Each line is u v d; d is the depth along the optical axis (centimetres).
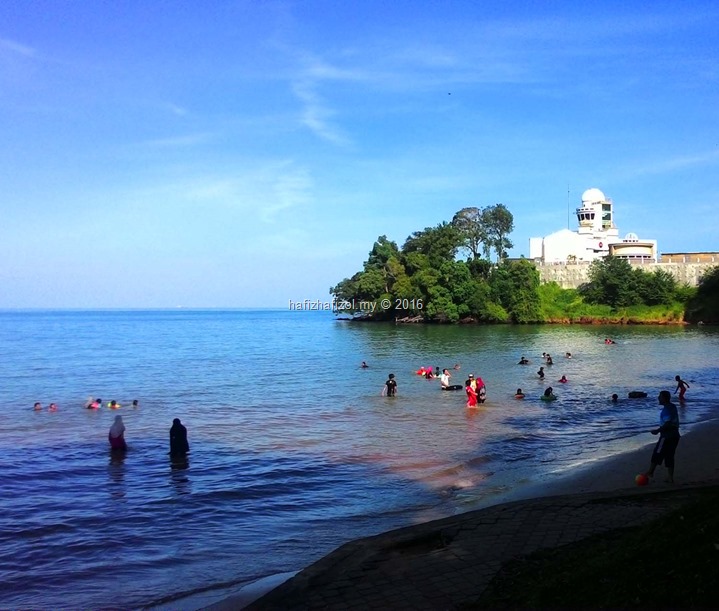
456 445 2005
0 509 1364
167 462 1816
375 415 2623
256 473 1669
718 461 1599
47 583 969
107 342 9025
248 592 906
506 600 704
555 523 1005
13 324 17938
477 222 11338
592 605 638
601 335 7381
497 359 4950
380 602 736
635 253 10400
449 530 991
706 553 671
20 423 2588
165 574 998
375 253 11612
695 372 4003
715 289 8938
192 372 4650
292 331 11769
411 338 7594
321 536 1167
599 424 2366
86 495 1474
